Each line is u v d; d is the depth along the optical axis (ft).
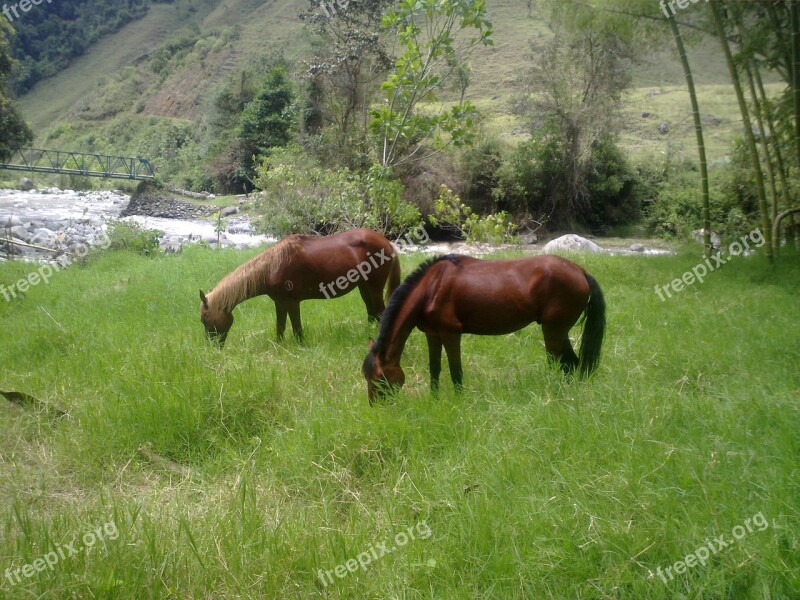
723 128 80.59
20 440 18.08
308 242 24.34
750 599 10.28
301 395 19.90
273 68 120.67
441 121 45.60
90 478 16.38
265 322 27.91
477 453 14.83
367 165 88.02
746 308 27.78
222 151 131.23
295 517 13.85
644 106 115.34
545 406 16.65
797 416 15.34
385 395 17.56
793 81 36.91
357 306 30.42
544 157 94.73
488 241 59.47
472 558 11.78
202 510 14.39
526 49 154.10
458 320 18.61
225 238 73.36
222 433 17.90
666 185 90.07
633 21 43.06
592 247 58.49
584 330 19.54
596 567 11.23
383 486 14.80
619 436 14.97
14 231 64.75
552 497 12.94
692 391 18.34
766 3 38.32
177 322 28.22
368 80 98.27
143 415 17.88
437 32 48.14
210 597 11.68
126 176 120.37
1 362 23.93
